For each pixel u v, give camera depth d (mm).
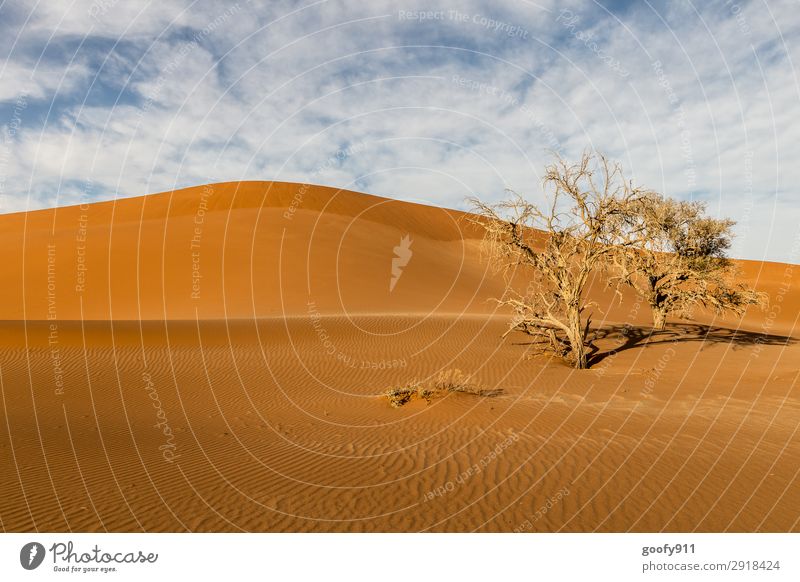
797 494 7082
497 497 7320
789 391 13883
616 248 19922
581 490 7465
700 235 30672
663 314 30453
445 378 16344
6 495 6781
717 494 7160
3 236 50062
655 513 6660
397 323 29109
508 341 25109
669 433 10102
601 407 12711
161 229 49781
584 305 20641
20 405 12312
